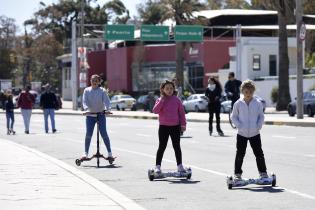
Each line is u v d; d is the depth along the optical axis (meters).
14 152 25.02
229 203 13.99
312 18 105.00
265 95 81.25
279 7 67.50
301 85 44.47
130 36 81.25
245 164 20.69
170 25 93.19
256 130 15.93
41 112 79.50
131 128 43.06
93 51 114.31
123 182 17.52
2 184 16.23
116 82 109.31
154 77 102.00
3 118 65.25
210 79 34.09
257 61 87.69
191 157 23.44
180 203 14.15
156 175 17.75
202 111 73.06
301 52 44.28
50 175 17.98
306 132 35.09
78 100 88.69
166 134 17.80
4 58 157.75
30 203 13.52
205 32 104.44
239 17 105.44
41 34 159.12
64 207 13.09
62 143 31.47
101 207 13.14
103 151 26.81
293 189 15.63
